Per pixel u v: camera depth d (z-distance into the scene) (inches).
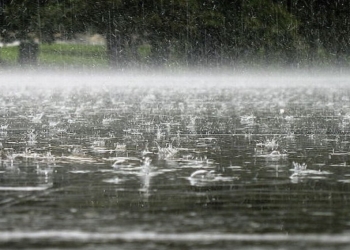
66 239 274.8
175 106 1199.6
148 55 2876.5
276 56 2979.8
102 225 296.4
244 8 2950.3
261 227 291.4
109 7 2856.8
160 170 455.5
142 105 1226.0
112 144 619.5
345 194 364.2
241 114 1010.7
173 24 2876.5
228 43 2933.1
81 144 619.8
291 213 317.7
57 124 837.2
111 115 989.2
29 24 2815.0
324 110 1098.1
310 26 3036.4
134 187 388.8
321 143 625.3
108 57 2856.8
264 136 692.7
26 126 810.2
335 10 3029.0
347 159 511.5
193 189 381.1
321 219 305.1
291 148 585.0
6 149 581.0
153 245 265.6
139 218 309.0
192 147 595.2
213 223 298.8
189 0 2888.8
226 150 572.1
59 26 2847.0
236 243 267.3
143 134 713.6
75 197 359.3
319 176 428.1
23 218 309.9
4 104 1257.4
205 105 1230.3
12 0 2805.1
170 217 310.5
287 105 1230.9
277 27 2979.8
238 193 368.5
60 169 462.9
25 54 2800.2
